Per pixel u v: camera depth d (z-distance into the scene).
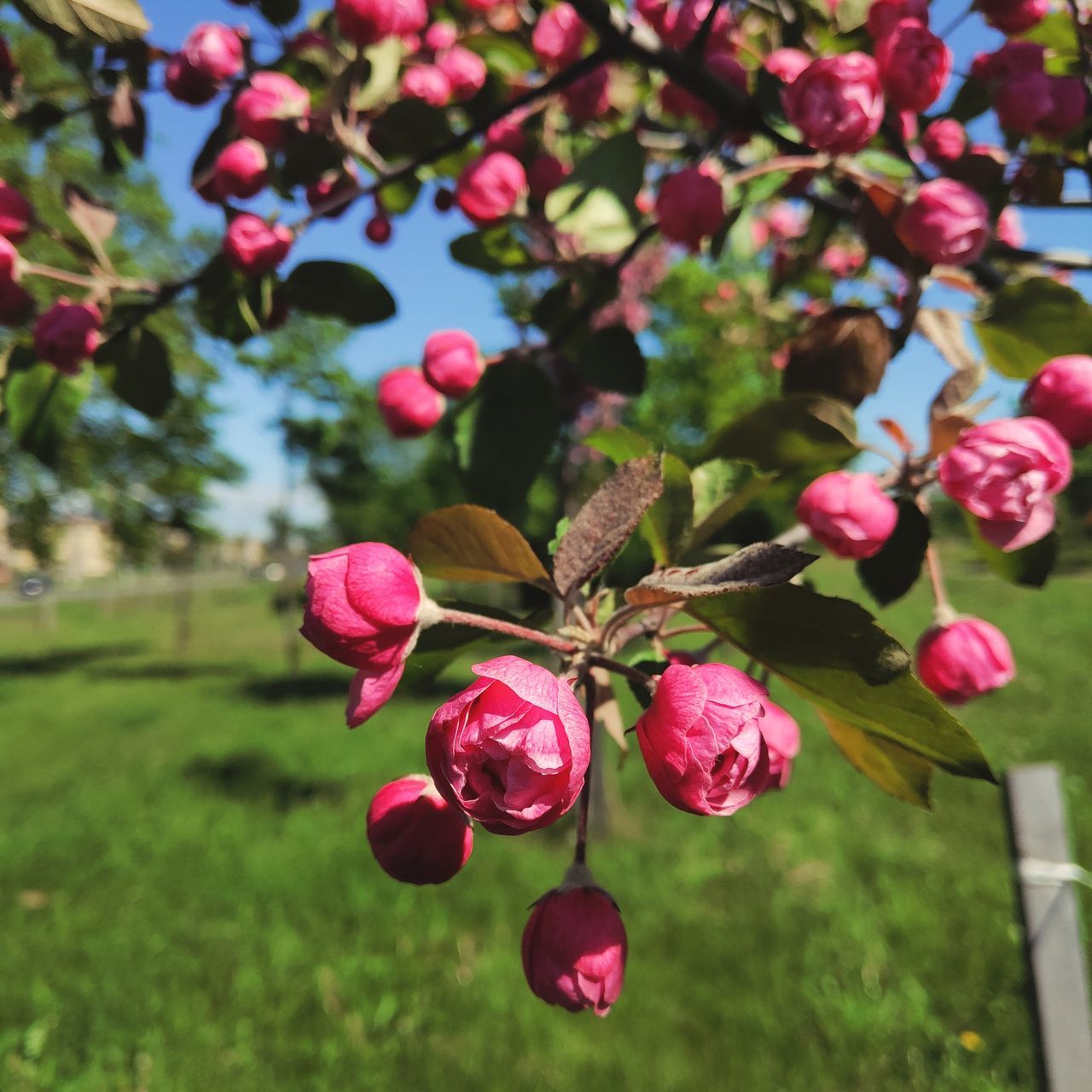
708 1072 0.51
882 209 0.21
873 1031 0.53
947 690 0.22
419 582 0.16
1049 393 0.19
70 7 0.26
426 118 0.28
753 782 0.15
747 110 0.25
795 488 0.22
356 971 0.63
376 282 0.27
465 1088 0.50
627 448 0.20
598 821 0.89
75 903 0.77
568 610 0.18
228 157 0.26
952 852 0.80
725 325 0.98
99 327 0.27
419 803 0.17
